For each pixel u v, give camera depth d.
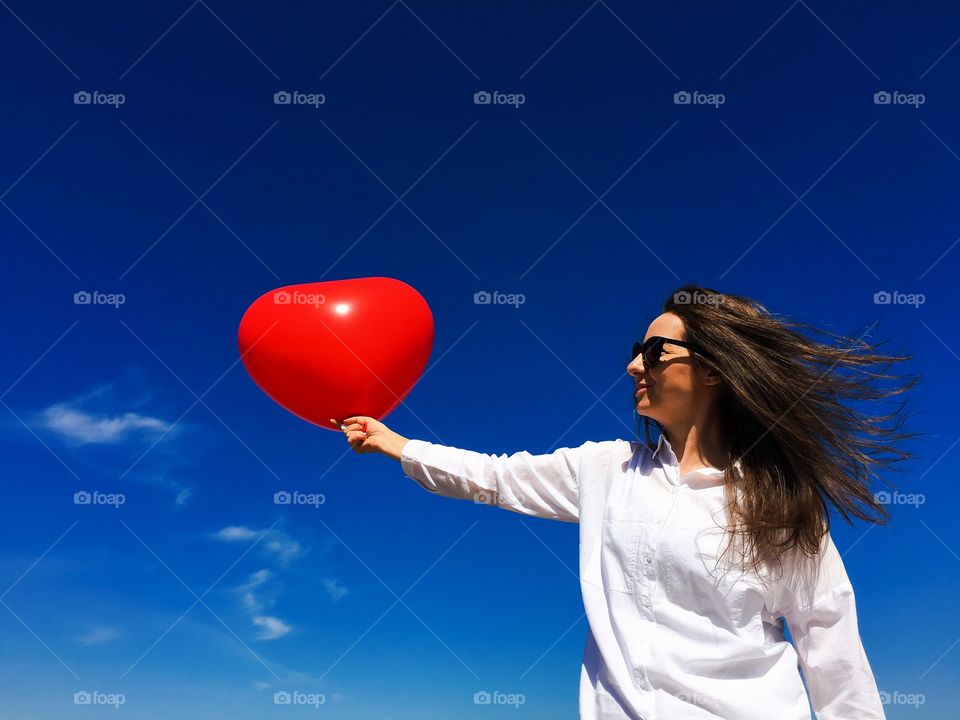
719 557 1.65
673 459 1.82
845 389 1.92
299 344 2.53
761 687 1.61
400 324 2.61
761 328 1.88
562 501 1.96
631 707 1.61
